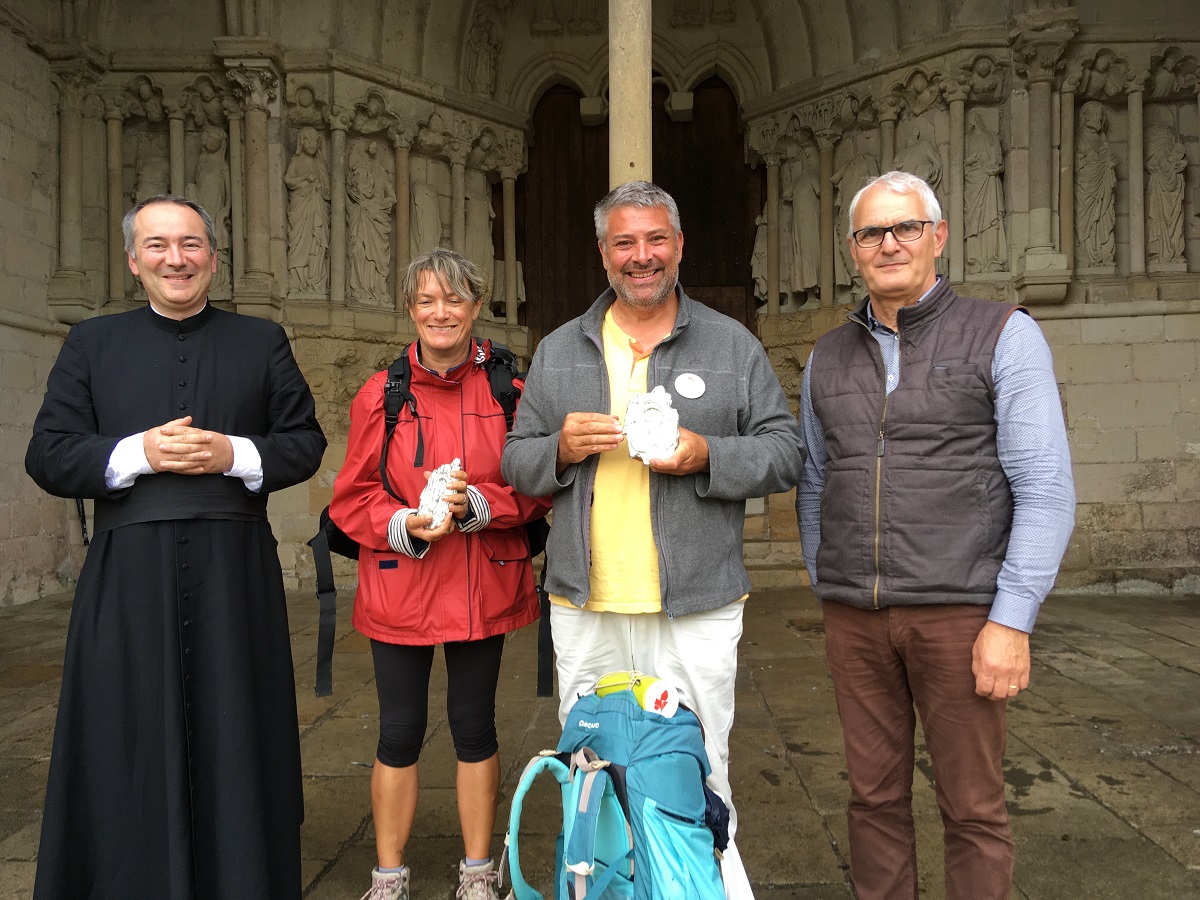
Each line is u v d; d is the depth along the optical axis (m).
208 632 2.07
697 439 2.05
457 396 2.50
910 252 1.98
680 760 1.81
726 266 10.45
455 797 3.38
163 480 2.07
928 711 1.98
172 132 8.64
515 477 2.23
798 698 4.63
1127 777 3.47
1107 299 8.21
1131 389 8.09
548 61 10.24
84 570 2.06
